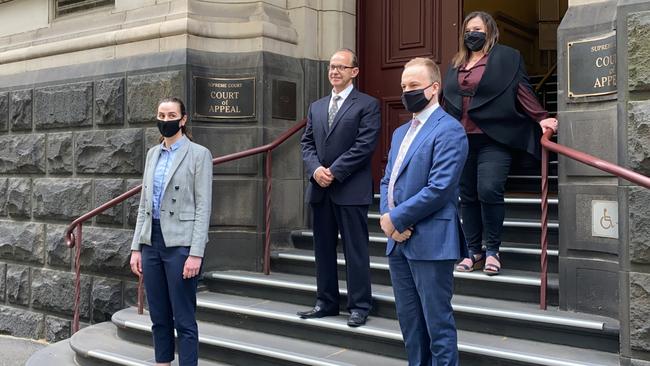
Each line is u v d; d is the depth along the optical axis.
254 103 6.20
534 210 5.68
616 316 4.21
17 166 7.59
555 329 4.23
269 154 6.04
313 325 4.80
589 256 4.40
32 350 6.98
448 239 3.52
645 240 3.76
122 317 5.64
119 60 6.65
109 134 6.66
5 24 8.08
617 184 4.14
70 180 7.05
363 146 4.66
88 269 6.83
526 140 4.80
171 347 4.46
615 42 4.20
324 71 6.77
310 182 4.89
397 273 3.72
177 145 4.35
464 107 4.93
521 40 10.67
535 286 4.67
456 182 3.51
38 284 7.38
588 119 4.44
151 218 4.27
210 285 5.95
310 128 5.00
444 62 6.63
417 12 6.80
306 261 5.88
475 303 4.68
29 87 7.46
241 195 6.22
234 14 6.42
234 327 5.30
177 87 6.09
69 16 7.46
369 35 7.06
